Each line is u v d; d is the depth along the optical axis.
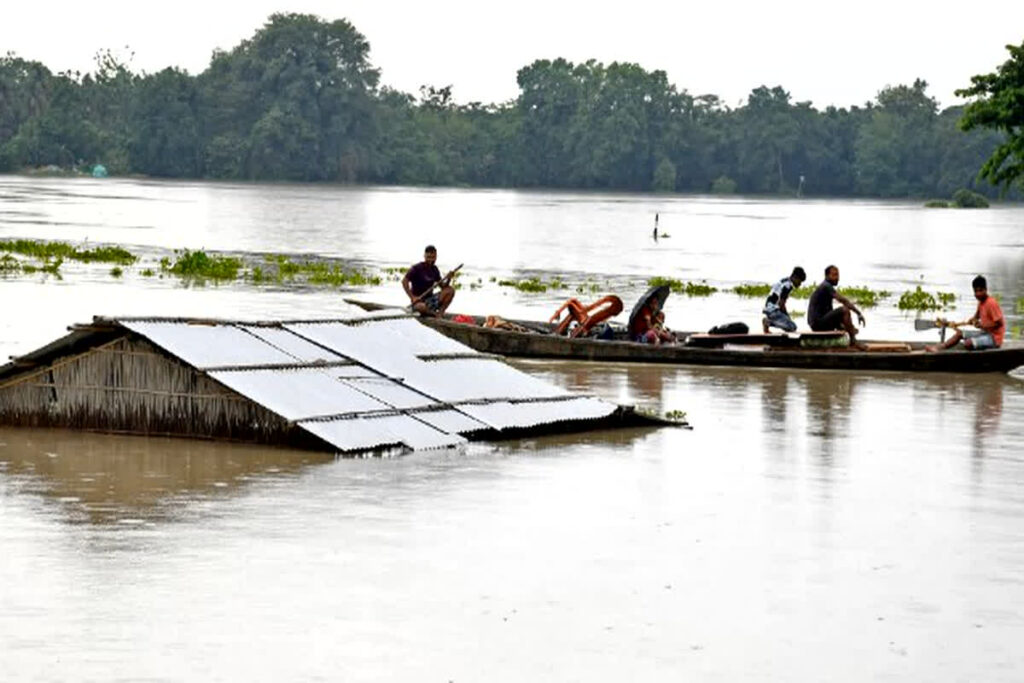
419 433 35.31
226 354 36.28
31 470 31.81
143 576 24.33
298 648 21.34
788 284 55.31
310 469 32.38
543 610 23.30
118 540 26.42
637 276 101.94
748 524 28.86
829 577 25.44
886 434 39.03
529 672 20.73
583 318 53.94
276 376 36.09
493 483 31.66
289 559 25.52
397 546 26.52
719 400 44.31
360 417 35.28
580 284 92.62
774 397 45.12
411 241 142.00
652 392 45.56
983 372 51.56
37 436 35.56
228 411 35.00
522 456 34.62
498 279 95.25
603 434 38.03
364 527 27.72
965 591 24.81
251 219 182.50
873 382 48.75
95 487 30.38
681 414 41.03
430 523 28.16
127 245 118.38
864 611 23.69
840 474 33.66
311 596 23.58
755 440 37.75
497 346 52.09
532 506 29.72
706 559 26.34
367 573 24.86
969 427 40.31
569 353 51.81
